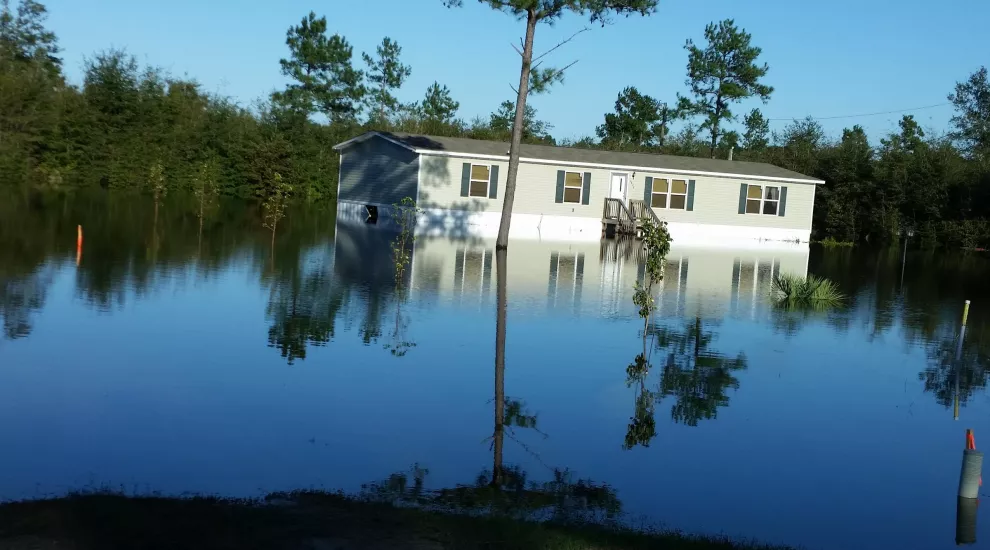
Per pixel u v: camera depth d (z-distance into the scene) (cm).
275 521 551
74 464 680
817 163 4262
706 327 1444
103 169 3997
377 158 3494
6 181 3675
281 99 4950
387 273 1869
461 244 2698
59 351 1022
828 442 863
